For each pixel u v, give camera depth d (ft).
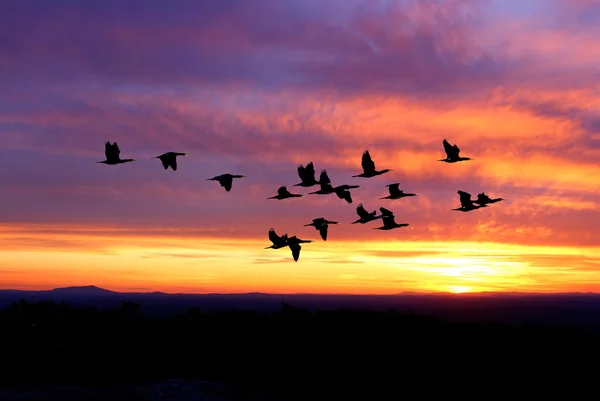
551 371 185.37
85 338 213.25
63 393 176.76
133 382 186.60
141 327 227.81
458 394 173.78
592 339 210.38
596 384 176.24
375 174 178.60
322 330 217.36
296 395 180.45
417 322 226.17
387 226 193.06
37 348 205.57
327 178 182.39
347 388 181.16
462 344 204.03
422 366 189.88
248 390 183.52
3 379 186.39
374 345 204.33
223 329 223.30
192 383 187.42
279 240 173.47
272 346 207.21
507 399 169.48
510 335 212.64
